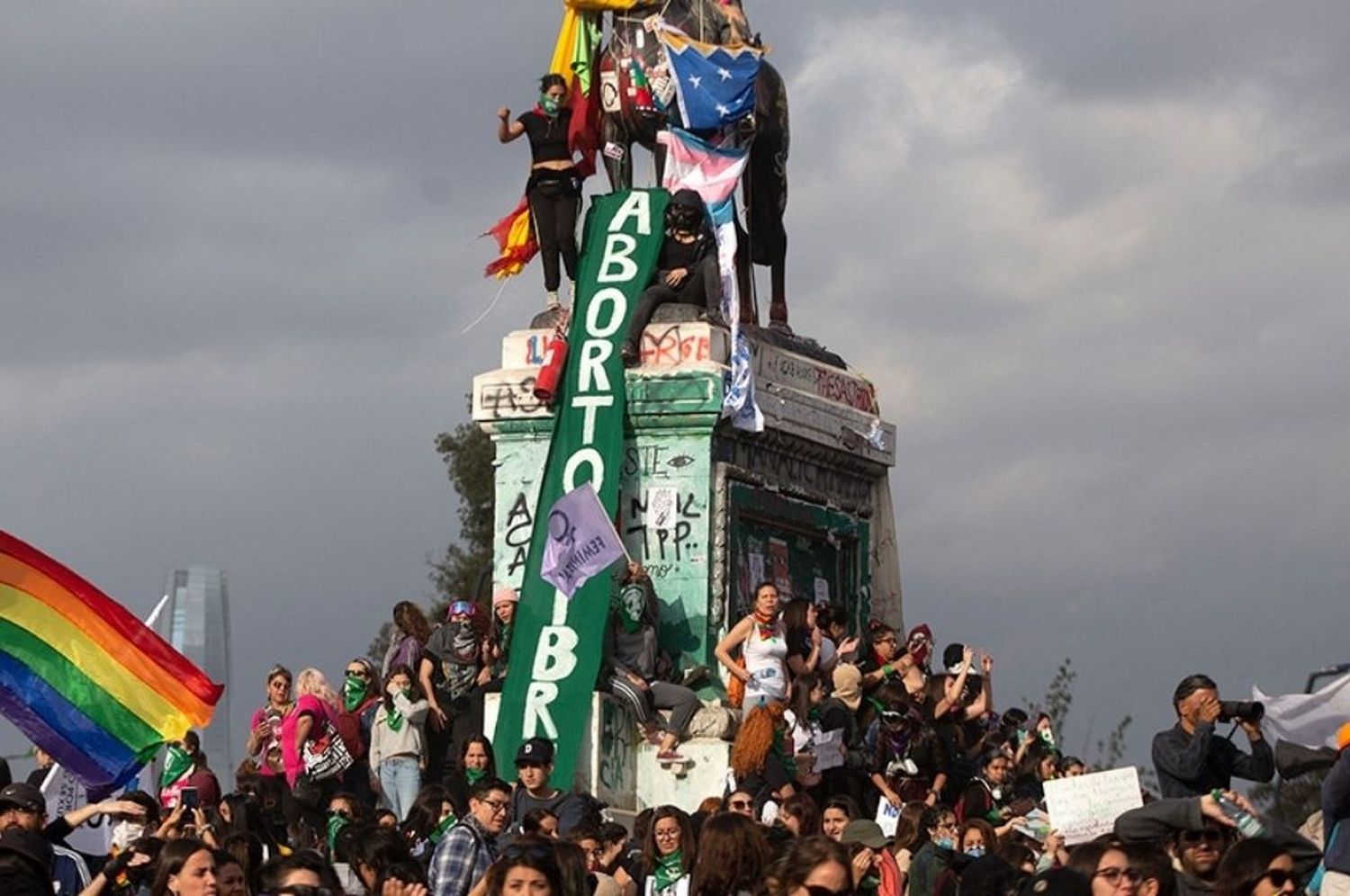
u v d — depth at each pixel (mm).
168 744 33781
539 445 41188
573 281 41344
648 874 28234
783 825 29797
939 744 38344
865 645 41281
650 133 42125
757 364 41688
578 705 38031
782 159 43719
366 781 36750
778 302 44156
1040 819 31281
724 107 41469
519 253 42219
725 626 40156
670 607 40156
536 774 31328
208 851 21250
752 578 41094
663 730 38406
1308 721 29516
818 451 42812
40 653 30375
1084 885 19391
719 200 41406
